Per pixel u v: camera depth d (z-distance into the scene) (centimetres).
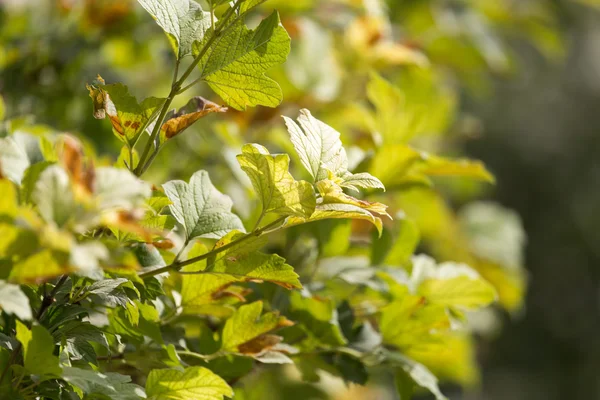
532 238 1054
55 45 279
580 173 1073
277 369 264
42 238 186
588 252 1037
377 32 286
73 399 201
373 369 318
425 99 291
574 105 1077
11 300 190
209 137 272
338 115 276
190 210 205
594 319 1010
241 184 240
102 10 286
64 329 202
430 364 251
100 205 188
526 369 1001
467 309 228
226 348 212
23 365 199
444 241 300
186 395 204
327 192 198
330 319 220
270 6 292
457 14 373
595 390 988
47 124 269
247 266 204
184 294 212
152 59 304
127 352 214
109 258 189
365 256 236
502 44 410
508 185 1070
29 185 193
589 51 1037
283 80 270
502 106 1062
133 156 207
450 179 363
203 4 254
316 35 278
